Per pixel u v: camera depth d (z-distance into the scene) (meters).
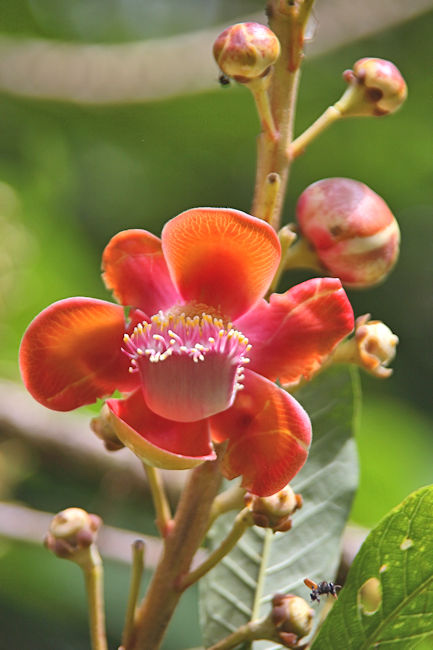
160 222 1.92
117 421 0.80
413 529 0.82
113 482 1.29
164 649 1.26
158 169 1.92
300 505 0.83
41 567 1.31
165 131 1.90
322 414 0.91
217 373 0.81
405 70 1.89
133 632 0.84
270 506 0.82
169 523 0.84
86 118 1.88
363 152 1.88
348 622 0.83
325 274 0.87
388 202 1.92
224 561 0.90
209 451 0.81
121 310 0.83
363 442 1.39
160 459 0.79
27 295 1.44
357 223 0.85
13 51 1.83
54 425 1.33
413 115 1.87
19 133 1.81
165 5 2.05
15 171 1.75
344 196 0.86
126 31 2.03
